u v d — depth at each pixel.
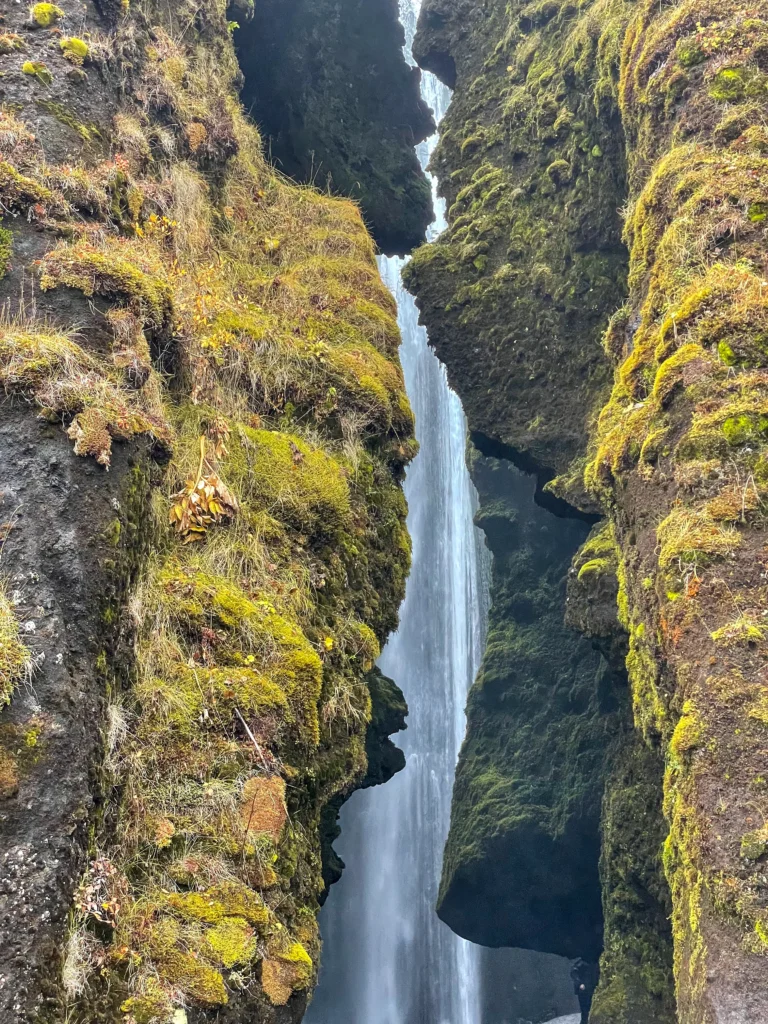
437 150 11.09
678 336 4.98
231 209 6.45
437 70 11.95
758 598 4.04
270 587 4.20
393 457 5.99
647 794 8.68
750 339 4.68
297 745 3.80
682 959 3.95
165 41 6.00
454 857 13.25
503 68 10.64
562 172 9.09
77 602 3.02
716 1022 3.31
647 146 6.42
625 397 5.83
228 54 7.41
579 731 12.79
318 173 10.71
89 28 4.97
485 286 9.42
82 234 3.99
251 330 5.28
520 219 9.51
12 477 3.09
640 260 6.10
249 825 3.37
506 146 10.03
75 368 3.38
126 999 2.73
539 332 9.03
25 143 4.09
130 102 5.24
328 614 4.66
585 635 8.27
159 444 3.77
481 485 16.73
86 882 2.77
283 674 3.84
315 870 4.12
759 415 4.41
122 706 3.23
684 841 3.93
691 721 3.91
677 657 4.16
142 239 4.70
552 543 14.84
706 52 5.89
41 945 2.51
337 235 7.16
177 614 3.64
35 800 2.68
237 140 6.59
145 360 3.76
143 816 3.13
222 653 3.72
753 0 5.94
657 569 4.63
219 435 4.48
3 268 3.64
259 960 3.14
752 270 4.98
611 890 9.38
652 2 6.75
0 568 2.93
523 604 14.95
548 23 9.95
